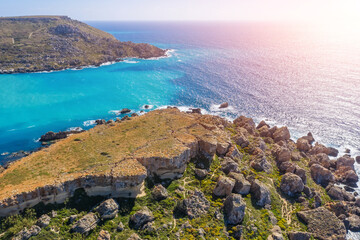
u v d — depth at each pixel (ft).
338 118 385.09
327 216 192.44
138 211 161.68
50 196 160.25
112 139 219.61
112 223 157.69
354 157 295.69
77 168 176.76
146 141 216.33
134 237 145.18
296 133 348.59
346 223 196.85
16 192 151.02
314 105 431.02
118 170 174.09
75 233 146.61
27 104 427.74
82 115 393.70
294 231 175.94
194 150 221.46
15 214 151.23
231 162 223.71
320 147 296.71
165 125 249.34
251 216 181.27
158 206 176.45
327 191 233.14
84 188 169.68
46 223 148.25
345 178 255.70
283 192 218.38
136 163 183.62
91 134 228.84
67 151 199.62
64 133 323.98
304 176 232.94
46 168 176.96
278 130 317.83
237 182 202.18
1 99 444.96
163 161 192.44
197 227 164.66
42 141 316.40
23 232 138.92
